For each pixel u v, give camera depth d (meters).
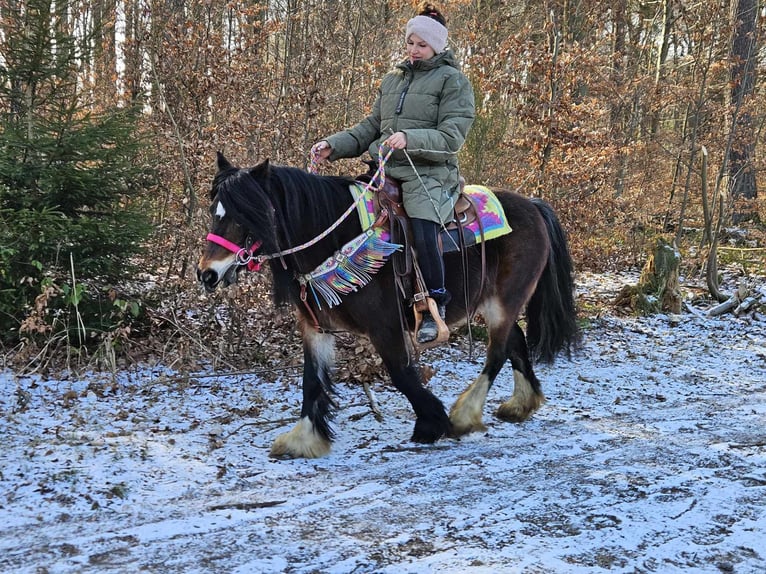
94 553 2.97
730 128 12.16
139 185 6.49
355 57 10.97
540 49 9.14
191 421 4.82
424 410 4.47
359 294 4.18
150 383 5.61
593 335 8.25
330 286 4.11
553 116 9.02
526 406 5.26
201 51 8.01
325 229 4.11
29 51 5.96
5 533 3.09
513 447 4.61
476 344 7.50
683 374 6.81
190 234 7.07
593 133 9.16
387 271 4.24
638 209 13.91
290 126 7.57
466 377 6.42
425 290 4.29
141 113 6.69
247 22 9.13
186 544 3.08
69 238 5.77
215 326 6.82
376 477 3.99
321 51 7.80
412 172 4.35
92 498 3.45
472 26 13.38
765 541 3.24
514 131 11.04
